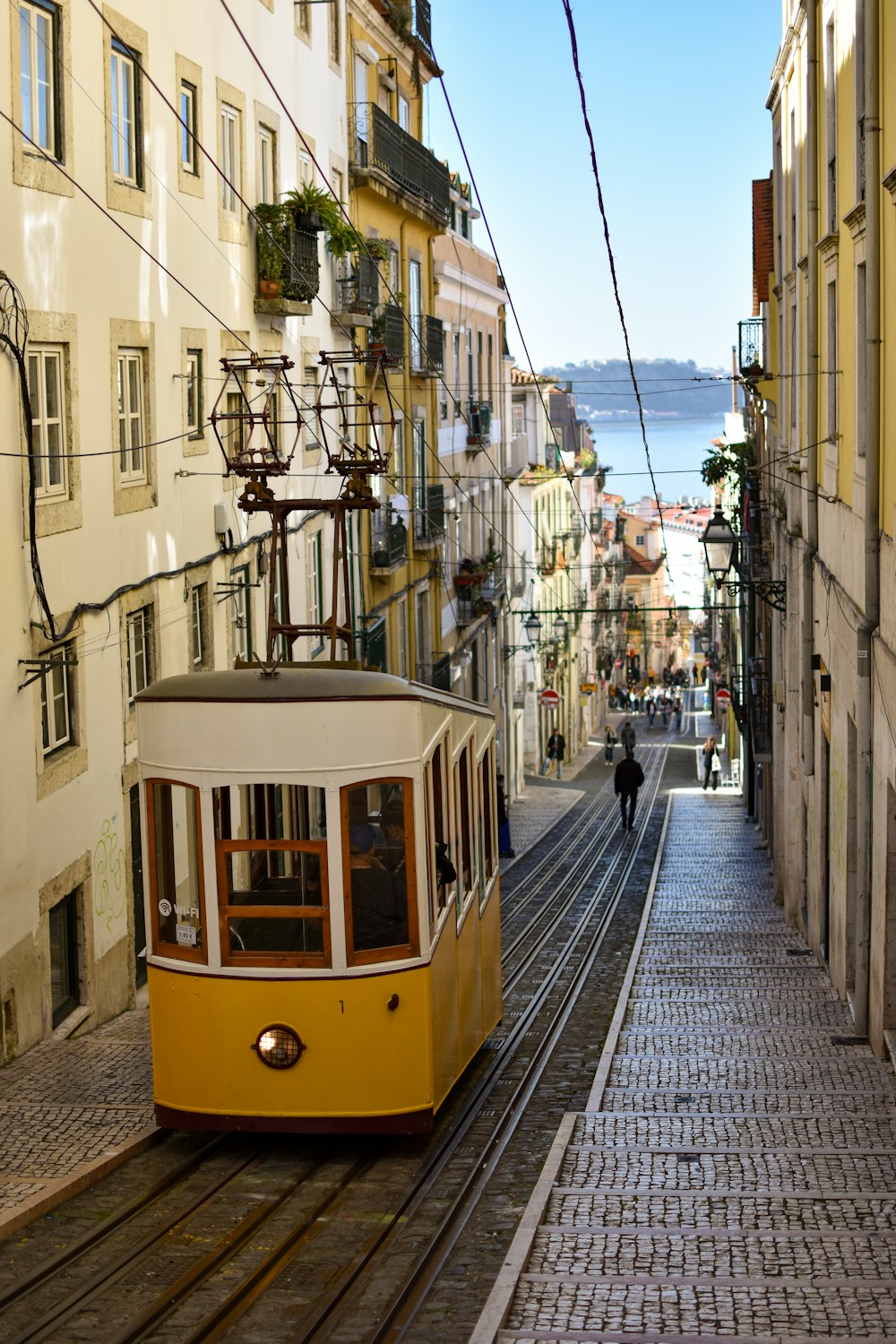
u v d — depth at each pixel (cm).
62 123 1349
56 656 1344
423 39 3152
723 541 2833
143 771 984
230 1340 688
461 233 4112
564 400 7869
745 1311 681
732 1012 1534
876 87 1283
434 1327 700
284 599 1135
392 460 3045
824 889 1825
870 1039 1348
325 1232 845
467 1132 1058
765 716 2891
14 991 1212
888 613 1277
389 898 970
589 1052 1359
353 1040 953
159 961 978
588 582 7450
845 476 1586
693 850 3212
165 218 1661
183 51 1731
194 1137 1009
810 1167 930
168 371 1672
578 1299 698
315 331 2467
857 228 1466
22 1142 969
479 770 1265
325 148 2531
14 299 1221
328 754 952
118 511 1499
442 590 3550
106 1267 772
